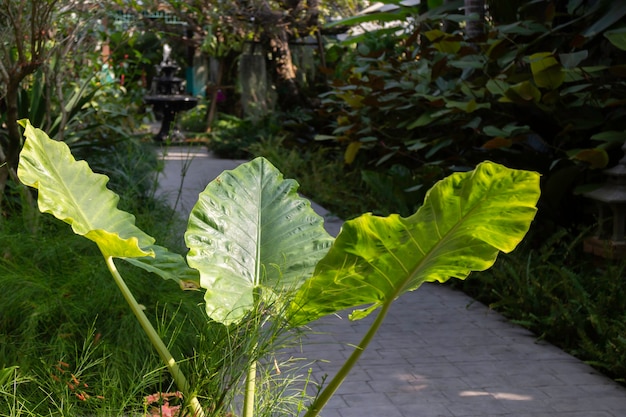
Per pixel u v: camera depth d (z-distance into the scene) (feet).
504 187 6.38
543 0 27.12
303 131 46.29
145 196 23.26
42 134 8.07
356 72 33.45
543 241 22.86
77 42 23.21
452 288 21.01
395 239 6.86
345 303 7.64
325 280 7.38
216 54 59.52
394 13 41.24
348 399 12.94
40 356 11.53
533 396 13.25
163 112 60.08
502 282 19.16
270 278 8.26
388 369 14.52
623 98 22.67
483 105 23.90
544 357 15.40
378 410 12.48
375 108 30.94
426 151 30.40
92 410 9.43
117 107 28.12
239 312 7.67
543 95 24.08
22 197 16.17
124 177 22.40
